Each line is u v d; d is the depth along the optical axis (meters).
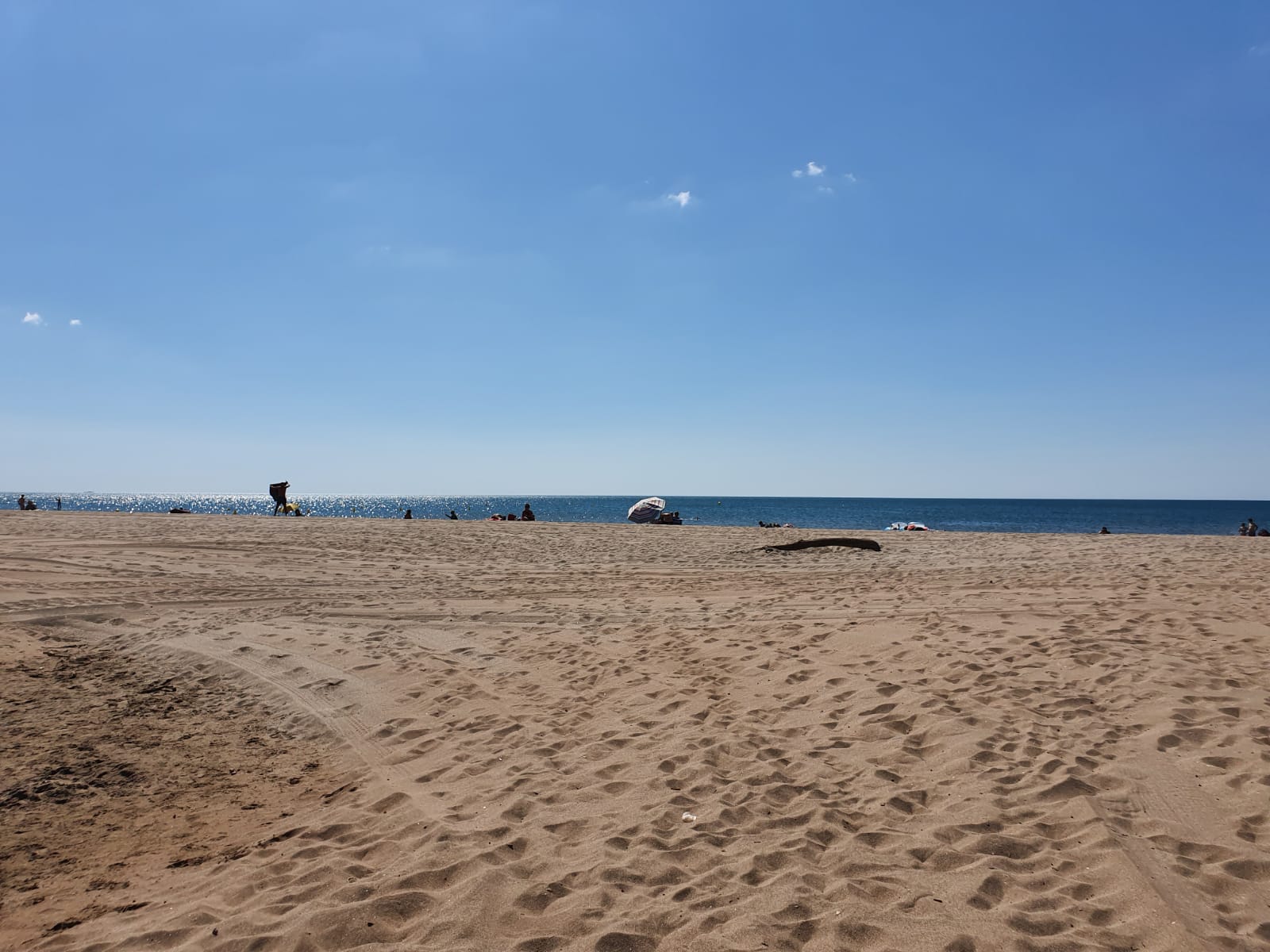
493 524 25.22
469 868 4.07
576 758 5.75
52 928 3.80
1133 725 5.57
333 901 3.81
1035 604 10.31
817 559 17.25
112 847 4.70
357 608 11.48
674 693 7.20
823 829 4.33
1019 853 3.91
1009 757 5.15
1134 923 3.22
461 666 8.58
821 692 6.93
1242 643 7.74
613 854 4.14
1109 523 80.75
